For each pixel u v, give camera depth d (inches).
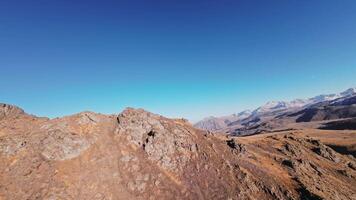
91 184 1968.5
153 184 2170.3
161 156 2480.3
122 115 2874.0
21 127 2299.5
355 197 2817.4
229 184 2348.7
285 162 3161.9
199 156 2655.0
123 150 2437.3
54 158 2044.8
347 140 5826.8
